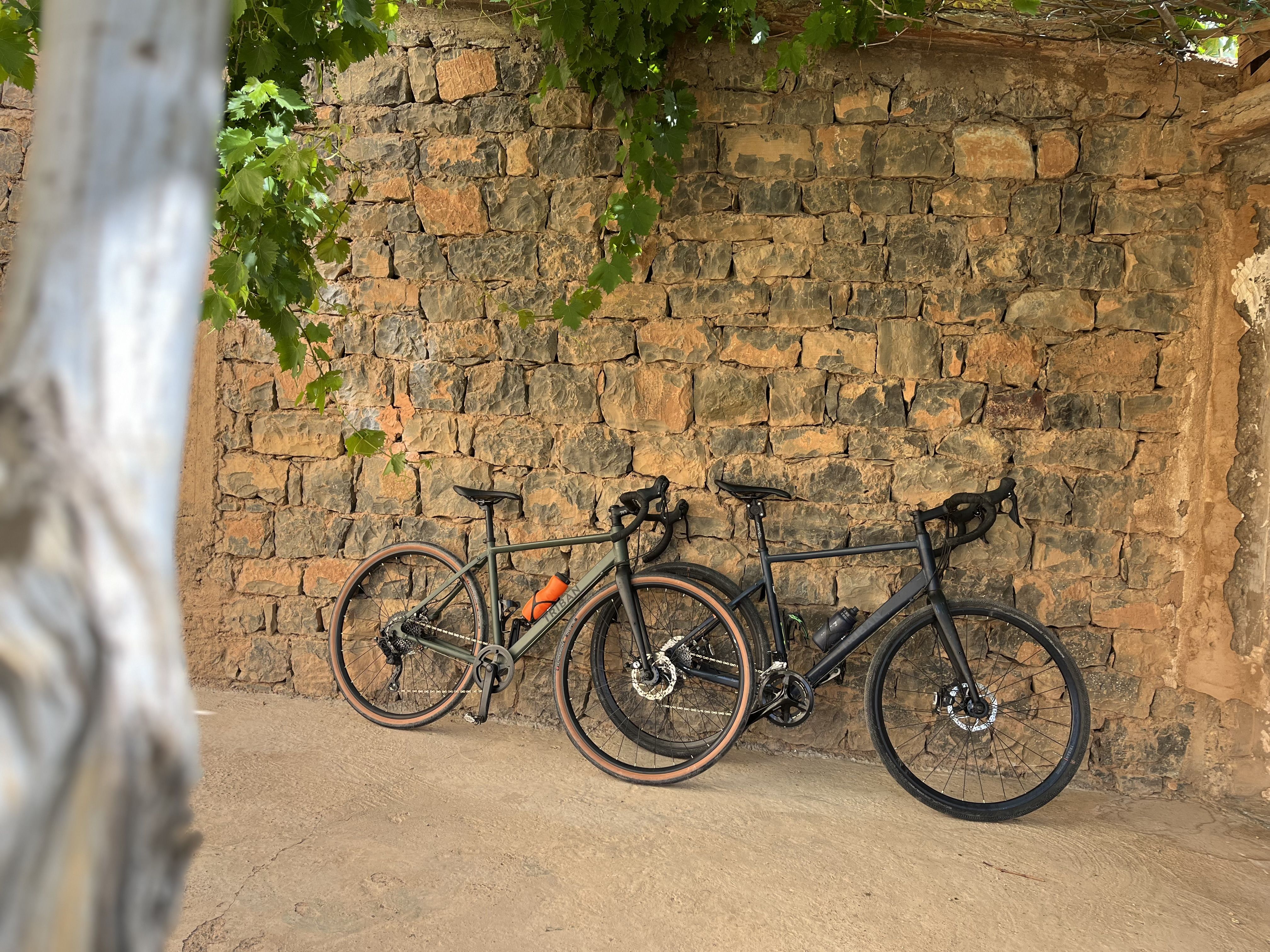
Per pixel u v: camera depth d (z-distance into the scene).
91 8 0.62
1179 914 2.31
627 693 3.40
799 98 3.14
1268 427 2.81
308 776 2.95
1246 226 2.88
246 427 3.55
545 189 3.29
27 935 0.50
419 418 3.45
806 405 3.20
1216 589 2.94
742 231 3.19
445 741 3.28
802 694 3.01
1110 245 3.03
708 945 2.12
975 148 3.07
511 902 2.26
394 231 3.40
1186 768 3.03
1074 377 3.06
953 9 2.94
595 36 3.00
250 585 3.61
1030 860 2.57
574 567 3.38
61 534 0.56
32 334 0.59
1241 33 2.76
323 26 2.58
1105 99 3.01
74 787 0.53
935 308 3.12
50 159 0.61
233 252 2.48
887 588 3.20
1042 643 2.92
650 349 3.27
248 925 2.12
